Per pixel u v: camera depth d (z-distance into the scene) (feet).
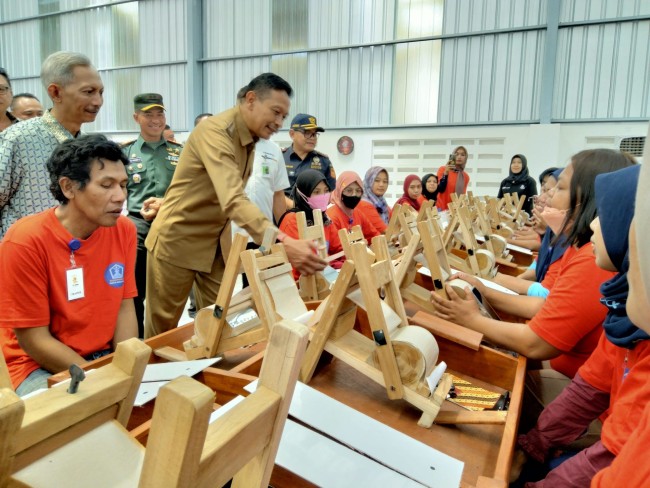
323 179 8.74
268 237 4.42
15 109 10.13
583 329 4.09
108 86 31.65
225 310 4.13
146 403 3.28
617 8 21.12
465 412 3.55
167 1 28.81
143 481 1.27
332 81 26.58
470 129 24.13
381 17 25.08
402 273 4.97
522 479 3.95
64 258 4.21
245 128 6.24
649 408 1.81
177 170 6.39
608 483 1.86
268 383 1.61
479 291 5.52
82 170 3.96
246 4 27.58
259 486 1.67
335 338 3.78
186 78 29.19
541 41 22.44
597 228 2.75
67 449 1.48
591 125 22.03
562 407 3.78
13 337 4.30
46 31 32.89
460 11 23.65
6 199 5.77
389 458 2.64
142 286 8.96
